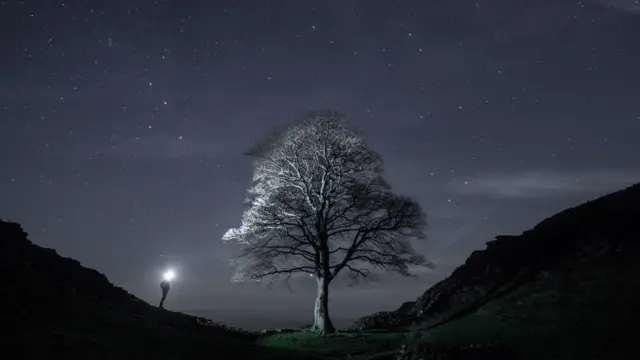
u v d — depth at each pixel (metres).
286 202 28.14
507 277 23.25
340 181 28.47
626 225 21.08
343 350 19.80
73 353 10.02
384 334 22.73
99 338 11.43
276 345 21.25
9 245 16.61
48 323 11.45
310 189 28.33
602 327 13.27
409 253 27.89
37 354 9.48
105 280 19.59
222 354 13.02
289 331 25.91
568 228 24.02
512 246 26.11
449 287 27.23
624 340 12.08
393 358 15.99
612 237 20.61
